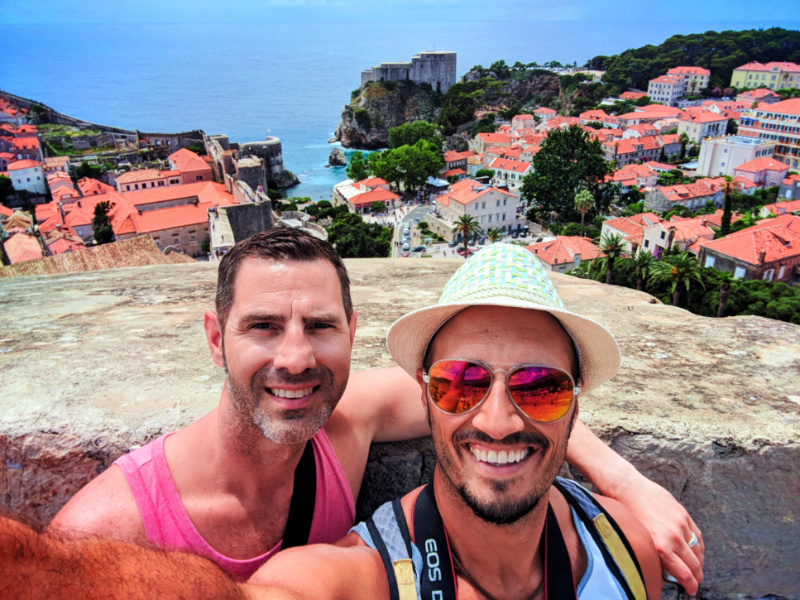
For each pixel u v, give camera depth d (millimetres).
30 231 17453
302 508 623
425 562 591
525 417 558
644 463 829
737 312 10438
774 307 9984
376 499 845
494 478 560
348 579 520
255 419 557
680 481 832
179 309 1502
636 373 1024
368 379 778
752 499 837
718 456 814
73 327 1288
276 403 557
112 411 805
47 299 1671
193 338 1182
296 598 422
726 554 874
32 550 304
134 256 4398
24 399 844
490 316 576
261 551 601
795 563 889
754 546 870
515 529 579
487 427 547
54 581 300
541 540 634
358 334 1237
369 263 2490
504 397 554
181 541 558
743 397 933
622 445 830
